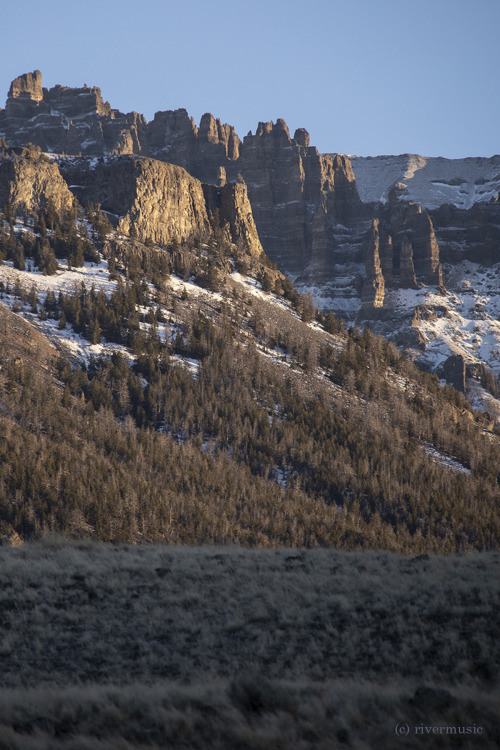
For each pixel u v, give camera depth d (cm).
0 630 9831
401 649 9150
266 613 10362
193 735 6488
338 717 6706
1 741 6228
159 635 9844
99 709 6994
